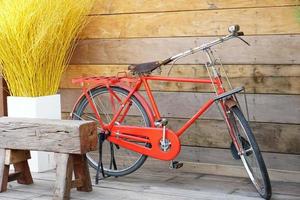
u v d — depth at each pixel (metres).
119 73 4.50
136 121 4.61
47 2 4.28
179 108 4.45
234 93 3.65
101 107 4.61
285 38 3.98
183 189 3.88
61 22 4.39
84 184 3.80
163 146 3.89
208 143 4.36
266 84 4.08
